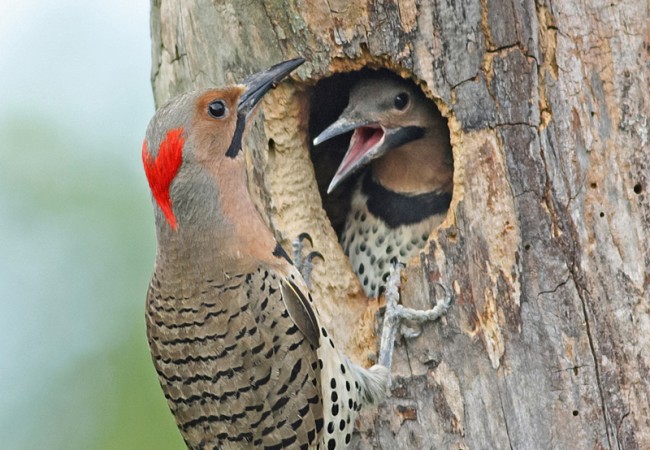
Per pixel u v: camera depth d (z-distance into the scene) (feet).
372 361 34.99
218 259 32.17
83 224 48.16
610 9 31.63
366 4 33.60
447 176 39.60
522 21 32.01
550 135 32.01
